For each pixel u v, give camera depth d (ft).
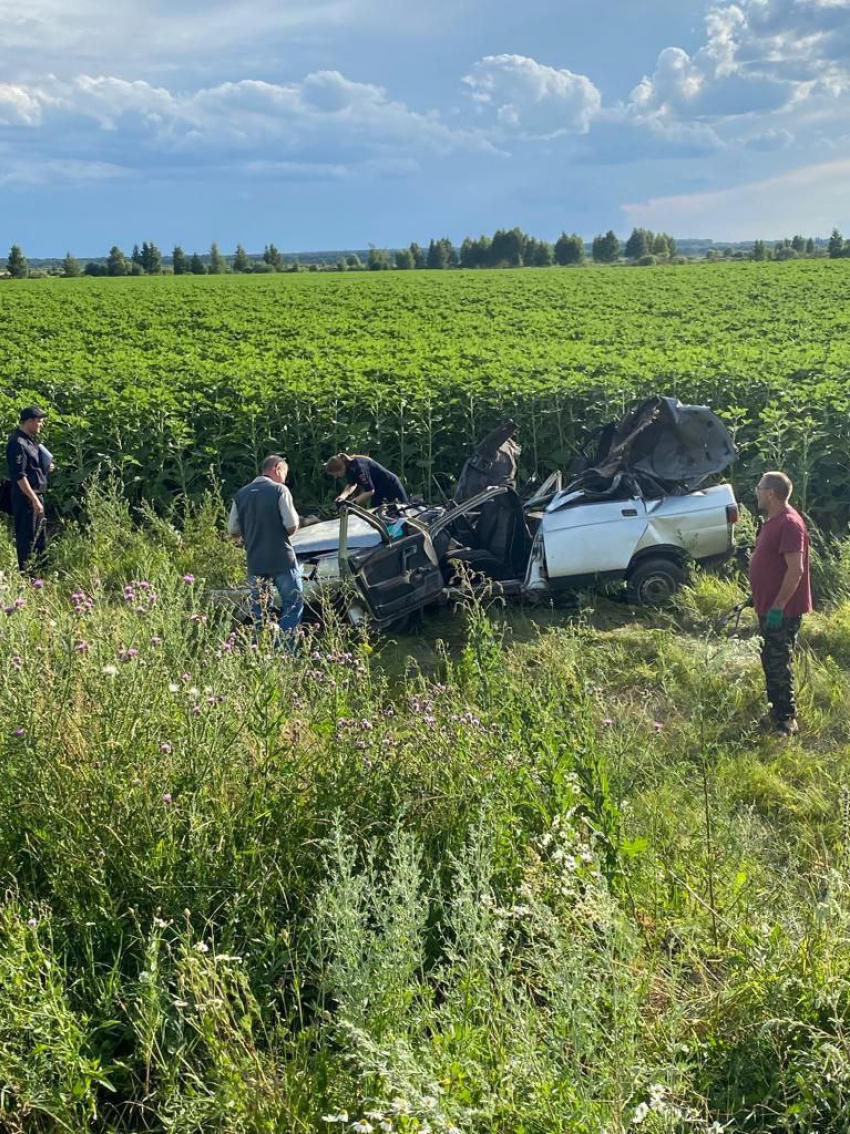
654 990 12.66
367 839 14.82
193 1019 11.16
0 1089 10.36
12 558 33.30
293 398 47.01
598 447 33.45
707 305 138.72
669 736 21.27
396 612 28.84
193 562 34.09
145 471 45.55
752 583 22.54
